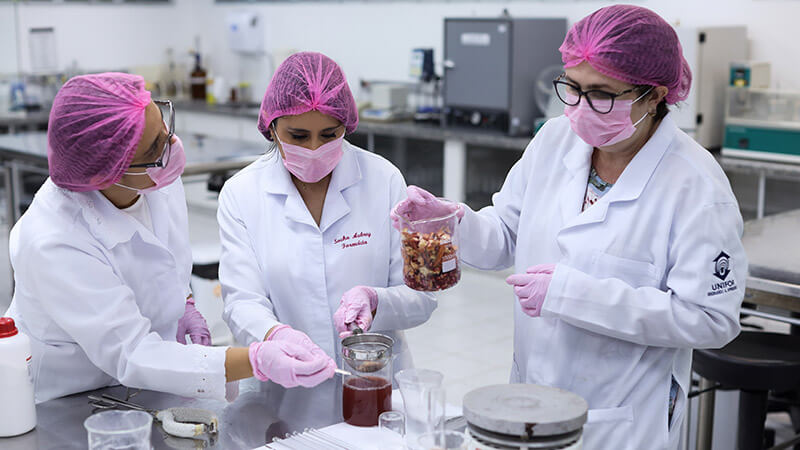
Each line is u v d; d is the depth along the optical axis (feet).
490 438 4.25
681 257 5.49
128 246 5.95
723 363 8.14
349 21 22.50
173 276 6.27
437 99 20.21
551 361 6.06
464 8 19.84
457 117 18.33
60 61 24.84
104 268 5.60
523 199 6.66
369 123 19.51
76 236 5.55
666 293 5.50
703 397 8.84
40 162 14.73
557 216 6.15
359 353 5.32
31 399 5.32
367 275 6.85
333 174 6.81
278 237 6.73
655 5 16.89
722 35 15.10
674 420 6.01
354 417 5.37
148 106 5.45
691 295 5.40
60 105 5.36
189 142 16.47
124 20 25.96
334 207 6.75
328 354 6.70
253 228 6.81
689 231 5.47
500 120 17.49
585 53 5.33
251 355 5.35
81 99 5.32
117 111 5.30
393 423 5.19
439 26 20.38
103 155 5.34
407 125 19.12
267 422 5.48
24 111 22.82
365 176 6.98
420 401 4.66
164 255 6.17
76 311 5.47
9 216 16.93
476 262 6.66
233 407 5.73
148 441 4.51
